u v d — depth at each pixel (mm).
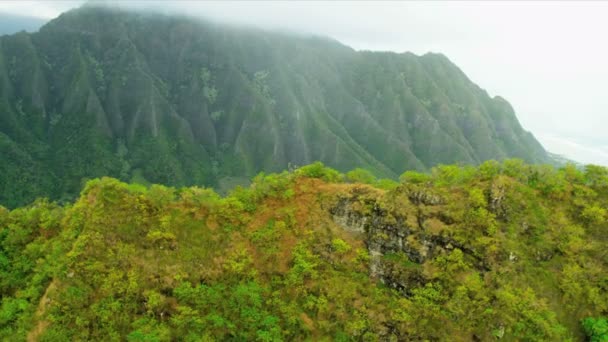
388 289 43719
